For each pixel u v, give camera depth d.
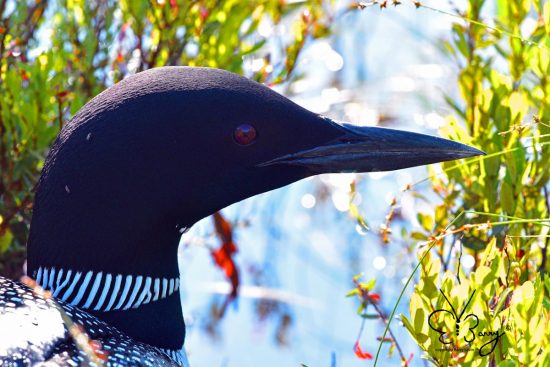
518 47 9.49
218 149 7.66
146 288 7.82
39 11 10.88
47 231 7.66
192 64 10.79
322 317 12.05
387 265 11.96
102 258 7.64
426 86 13.66
